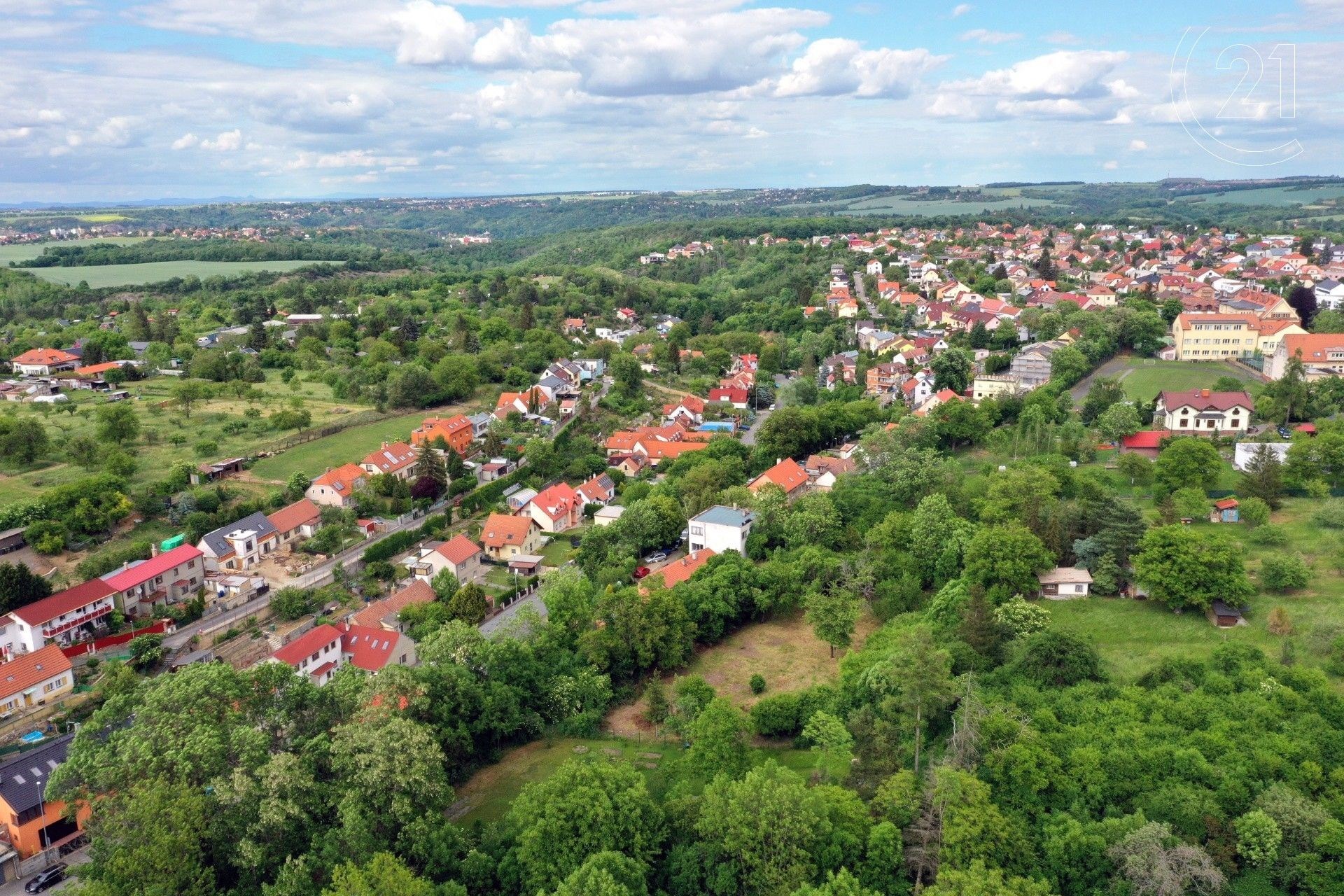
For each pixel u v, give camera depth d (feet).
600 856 204.13
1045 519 366.22
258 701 251.19
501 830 234.58
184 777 219.00
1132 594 336.08
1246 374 638.12
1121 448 496.64
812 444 596.70
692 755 257.55
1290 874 199.52
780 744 291.79
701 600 365.61
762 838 211.20
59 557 422.82
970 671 286.25
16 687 327.26
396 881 194.18
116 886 195.93
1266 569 323.37
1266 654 281.33
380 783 223.30
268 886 201.36
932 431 529.04
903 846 213.46
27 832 254.06
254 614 403.34
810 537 424.46
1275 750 228.02
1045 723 248.11
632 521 464.24
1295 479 412.57
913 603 361.30
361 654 357.82
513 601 435.94
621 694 331.16
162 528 460.96
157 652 363.15
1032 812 223.71
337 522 485.56
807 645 364.99
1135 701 255.91
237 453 566.77
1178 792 217.15
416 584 422.00
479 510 549.95
